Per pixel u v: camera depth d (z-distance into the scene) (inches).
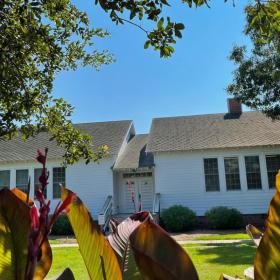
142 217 60.3
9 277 43.5
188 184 797.2
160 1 159.8
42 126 251.6
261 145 780.0
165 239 39.3
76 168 832.3
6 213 43.6
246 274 78.9
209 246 505.0
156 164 810.2
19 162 855.1
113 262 45.9
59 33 240.4
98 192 818.8
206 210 783.7
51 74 249.6
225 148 791.1
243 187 786.2
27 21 195.3
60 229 718.5
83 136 266.8
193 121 935.0
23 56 213.9
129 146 951.0
